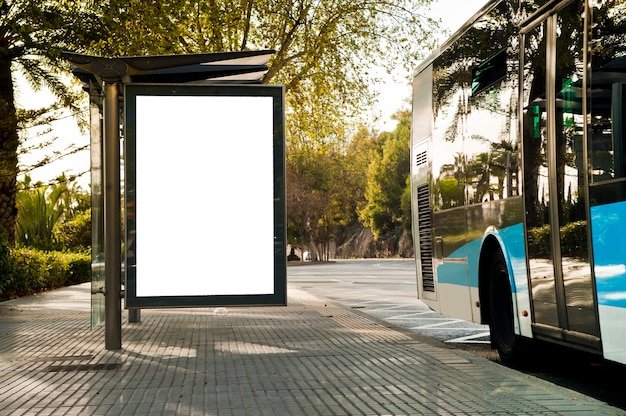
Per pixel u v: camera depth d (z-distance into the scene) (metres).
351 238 119.81
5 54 22.77
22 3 21.83
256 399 7.39
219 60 10.96
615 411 6.65
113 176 11.20
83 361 10.07
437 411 6.74
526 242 8.58
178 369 9.27
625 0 6.41
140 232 11.38
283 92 11.62
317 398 7.40
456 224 10.96
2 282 21.08
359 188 95.56
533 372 9.48
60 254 32.50
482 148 9.95
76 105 24.27
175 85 11.47
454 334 13.60
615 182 6.49
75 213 48.28
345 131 25.25
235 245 11.51
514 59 8.94
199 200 11.50
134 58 10.95
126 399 7.49
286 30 23.48
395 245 105.75
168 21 20.22
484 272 10.05
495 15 9.61
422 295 12.84
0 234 21.39
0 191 24.52
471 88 10.39
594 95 6.94
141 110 11.43
